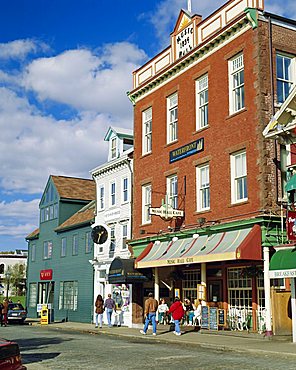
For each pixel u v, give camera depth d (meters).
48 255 45.09
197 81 25.06
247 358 14.77
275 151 20.47
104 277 34.56
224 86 22.89
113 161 33.53
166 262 23.81
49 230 45.62
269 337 18.86
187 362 13.96
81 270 38.19
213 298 23.83
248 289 21.75
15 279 83.00
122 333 24.67
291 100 18.19
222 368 12.64
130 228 31.39
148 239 27.39
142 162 29.22
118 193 33.38
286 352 15.08
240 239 20.27
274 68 21.25
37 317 46.12
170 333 23.20
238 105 22.25
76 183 47.34
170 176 26.53
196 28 25.19
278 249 18.61
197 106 24.89
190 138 24.94
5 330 30.12
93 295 35.81
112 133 35.25
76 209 44.88
